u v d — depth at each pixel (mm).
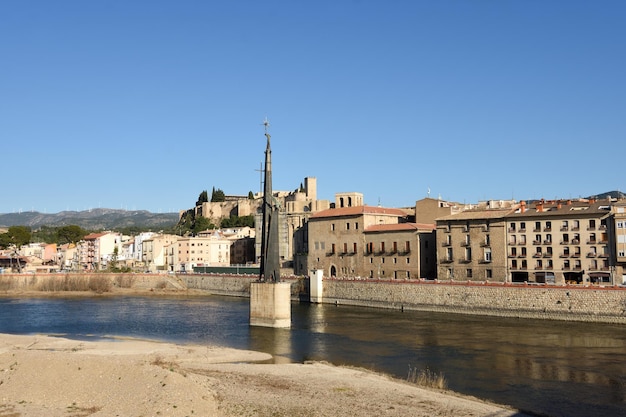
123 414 54812
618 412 56938
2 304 178250
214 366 76062
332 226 191500
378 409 55625
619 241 129750
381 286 154750
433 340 99438
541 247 141625
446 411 54938
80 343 97188
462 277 154250
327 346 95500
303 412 54969
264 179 126688
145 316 143875
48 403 59281
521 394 63562
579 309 116562
